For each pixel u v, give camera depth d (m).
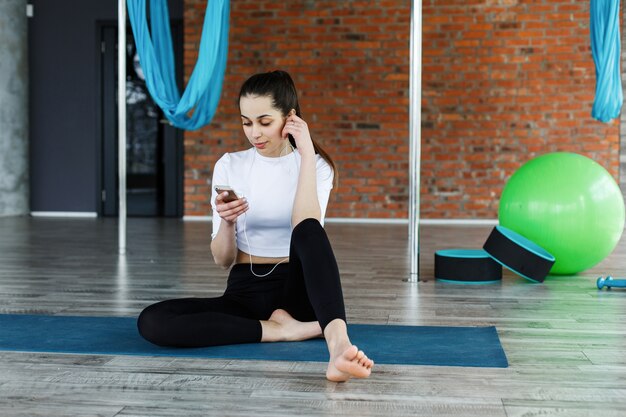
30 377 1.98
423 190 7.71
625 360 2.21
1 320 2.75
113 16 8.23
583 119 7.52
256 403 1.76
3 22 7.96
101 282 3.81
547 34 7.52
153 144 8.31
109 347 2.29
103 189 8.38
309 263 1.94
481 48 7.58
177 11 8.07
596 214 3.90
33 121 8.42
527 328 2.69
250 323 2.28
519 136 7.60
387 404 1.76
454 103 7.63
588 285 3.76
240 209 2.09
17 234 6.31
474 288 3.66
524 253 3.78
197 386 1.90
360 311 3.04
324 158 2.28
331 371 1.88
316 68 7.78
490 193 7.65
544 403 1.78
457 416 1.68
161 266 4.43
